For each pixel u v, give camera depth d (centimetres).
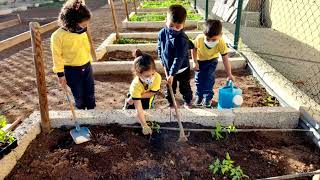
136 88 308
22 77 562
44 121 326
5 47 795
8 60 681
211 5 1378
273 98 437
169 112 343
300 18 840
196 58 396
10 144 279
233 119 342
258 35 916
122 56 656
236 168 272
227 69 393
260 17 1104
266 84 468
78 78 367
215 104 432
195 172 276
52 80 539
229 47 629
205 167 281
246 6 1092
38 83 307
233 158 293
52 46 332
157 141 315
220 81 514
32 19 1353
